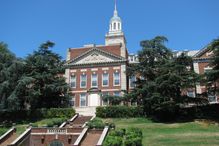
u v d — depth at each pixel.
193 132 37.72
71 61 63.28
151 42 51.88
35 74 53.81
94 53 62.81
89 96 60.78
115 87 60.28
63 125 41.38
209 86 48.47
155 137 35.22
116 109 50.06
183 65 48.19
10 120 51.59
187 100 47.81
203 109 48.03
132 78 62.44
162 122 46.38
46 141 36.88
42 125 41.44
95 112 51.03
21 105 52.50
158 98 45.88
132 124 44.66
